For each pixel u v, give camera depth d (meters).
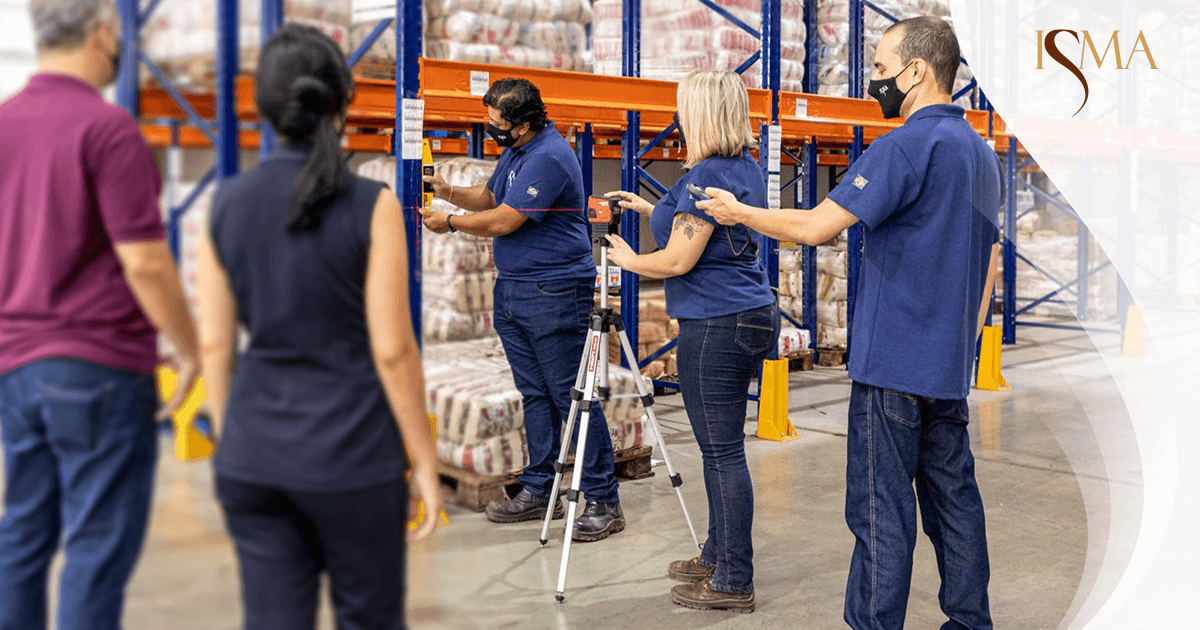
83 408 1.73
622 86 5.23
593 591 3.69
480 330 4.38
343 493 1.64
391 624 1.78
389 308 1.64
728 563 3.50
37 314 1.72
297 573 1.70
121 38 1.82
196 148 1.87
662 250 3.39
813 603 3.63
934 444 2.94
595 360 3.77
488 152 6.23
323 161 1.60
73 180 1.67
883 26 7.79
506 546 4.13
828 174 11.05
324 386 1.63
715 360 3.30
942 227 2.70
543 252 4.07
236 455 1.64
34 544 1.82
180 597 1.82
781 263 8.65
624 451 5.10
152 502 1.83
